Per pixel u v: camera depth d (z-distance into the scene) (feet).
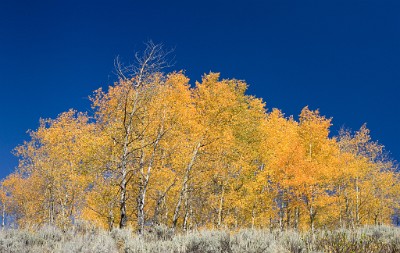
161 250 24.54
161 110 49.57
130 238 29.58
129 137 45.96
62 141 65.41
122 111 47.14
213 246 23.94
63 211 62.49
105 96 48.70
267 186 67.62
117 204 51.44
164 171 50.03
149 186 51.19
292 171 61.46
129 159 45.32
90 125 59.82
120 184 42.65
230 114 58.65
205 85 58.18
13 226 32.48
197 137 54.70
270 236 27.17
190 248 24.41
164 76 49.11
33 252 24.40
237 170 62.44
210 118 56.90
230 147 60.59
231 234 29.22
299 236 26.61
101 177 50.39
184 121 51.88
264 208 65.62
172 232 39.55
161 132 49.60
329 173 65.36
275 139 68.85
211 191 61.77
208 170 57.67
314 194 62.80
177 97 52.90
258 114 67.92
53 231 32.76
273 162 63.46
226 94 56.65
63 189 64.44
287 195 63.67
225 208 64.59
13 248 24.57
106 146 46.47
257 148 67.51
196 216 66.49
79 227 43.75
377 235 31.86
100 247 22.98
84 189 59.36
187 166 54.49
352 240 23.32
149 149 49.19
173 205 65.05
